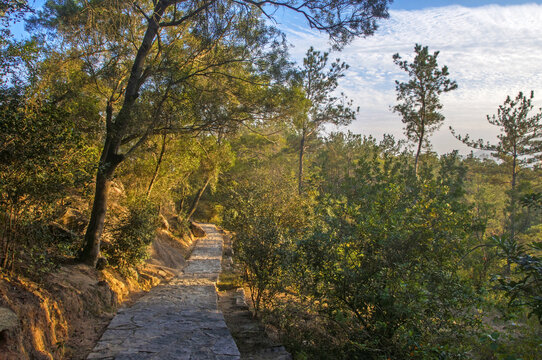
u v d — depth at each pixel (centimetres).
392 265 680
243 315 843
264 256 798
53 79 958
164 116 1012
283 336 713
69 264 821
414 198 859
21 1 704
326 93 2809
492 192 4141
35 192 548
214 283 1153
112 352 521
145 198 1241
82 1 1000
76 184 630
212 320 706
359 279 690
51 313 528
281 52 1066
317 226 840
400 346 586
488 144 2798
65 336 546
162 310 768
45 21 1024
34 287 535
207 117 1034
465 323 617
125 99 997
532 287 373
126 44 1065
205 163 2128
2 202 515
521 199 440
